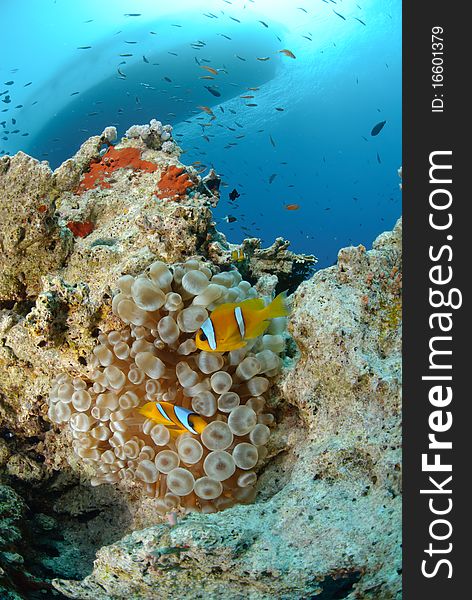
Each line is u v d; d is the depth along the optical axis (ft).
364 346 6.84
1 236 10.15
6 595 6.17
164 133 14.37
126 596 6.17
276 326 8.88
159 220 10.38
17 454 9.60
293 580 5.27
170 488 6.95
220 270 11.03
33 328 8.21
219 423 6.93
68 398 8.54
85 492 9.41
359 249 7.54
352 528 5.52
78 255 10.41
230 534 5.52
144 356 7.58
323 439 6.64
